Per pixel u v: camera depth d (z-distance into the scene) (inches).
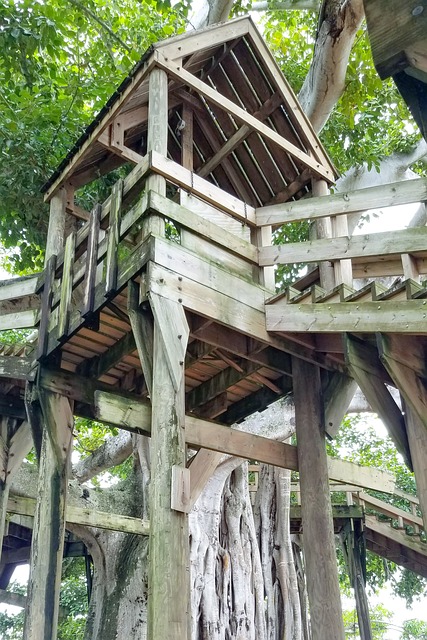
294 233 472.4
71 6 401.1
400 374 204.7
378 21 86.7
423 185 231.0
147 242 217.8
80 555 442.3
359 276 257.8
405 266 221.3
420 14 83.0
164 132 236.8
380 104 462.6
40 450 264.4
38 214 379.2
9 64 348.2
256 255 253.9
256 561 409.7
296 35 492.1
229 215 253.1
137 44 425.4
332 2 352.2
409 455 214.5
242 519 415.2
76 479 418.9
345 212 243.3
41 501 249.8
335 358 263.4
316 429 256.5
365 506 484.4
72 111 385.7
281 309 238.4
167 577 175.5
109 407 239.3
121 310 245.1
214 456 306.0
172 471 187.3
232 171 323.9
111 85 390.6
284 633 418.6
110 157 305.0
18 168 358.0
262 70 296.4
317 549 237.5
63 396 267.4
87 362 289.4
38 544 242.8
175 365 202.2
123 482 420.2
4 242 439.8
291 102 292.8
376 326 207.5
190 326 242.7
